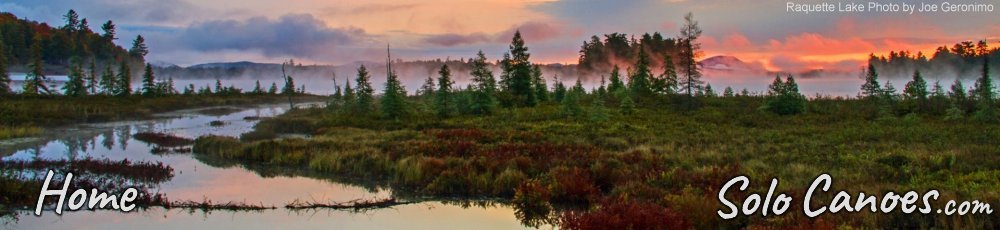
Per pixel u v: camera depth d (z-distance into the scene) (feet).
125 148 89.30
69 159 73.92
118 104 205.98
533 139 86.79
